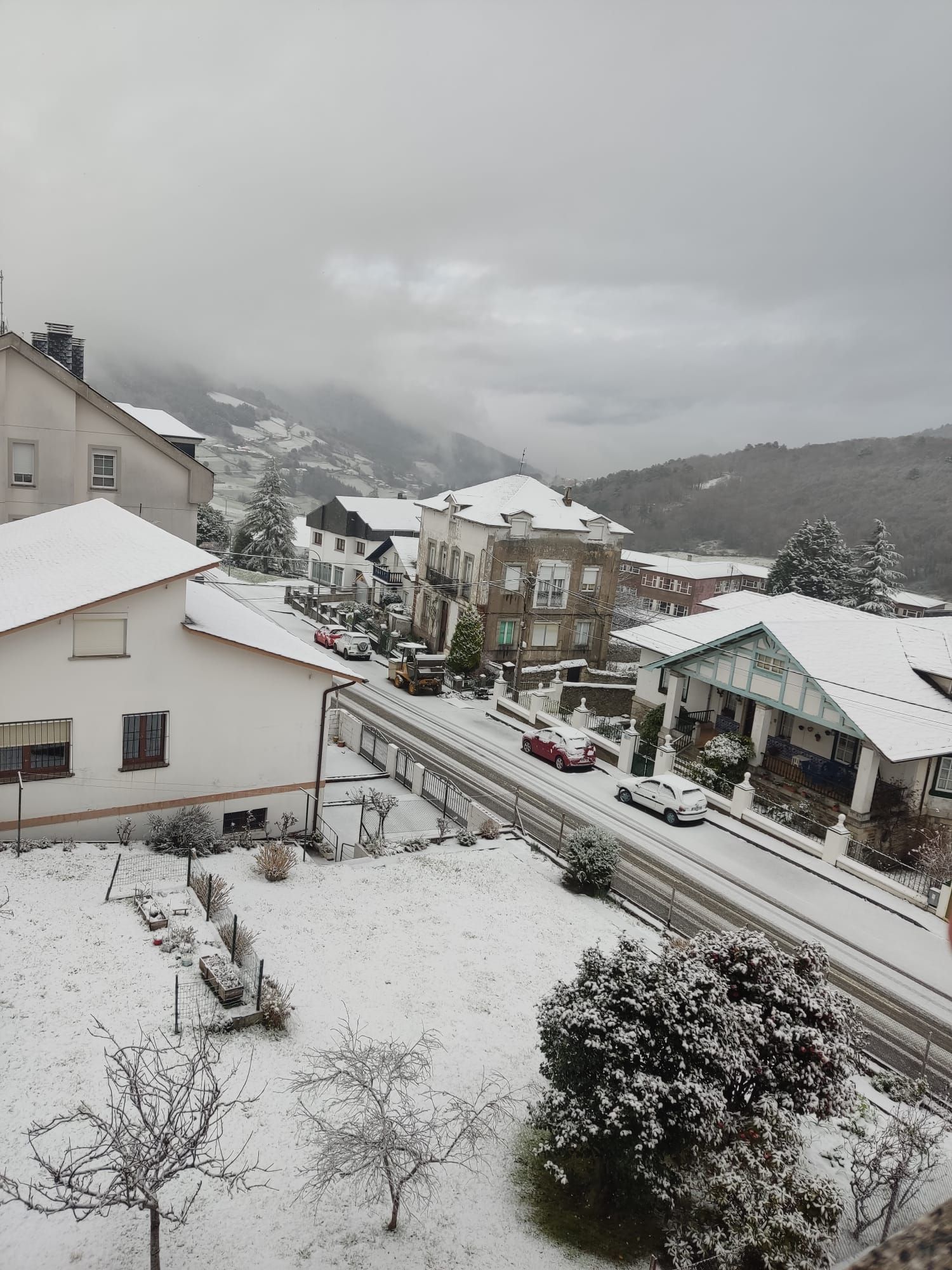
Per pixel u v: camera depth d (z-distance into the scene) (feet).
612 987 39.19
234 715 73.46
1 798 64.64
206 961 51.34
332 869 71.77
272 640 77.82
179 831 69.41
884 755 88.89
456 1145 42.32
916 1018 63.62
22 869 60.85
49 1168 30.58
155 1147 30.86
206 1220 36.19
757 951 44.93
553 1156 41.34
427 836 82.12
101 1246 34.40
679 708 124.06
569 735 115.03
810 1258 35.22
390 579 210.18
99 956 51.31
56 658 65.05
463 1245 37.04
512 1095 46.39
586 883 74.43
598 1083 37.99
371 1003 52.85
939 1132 44.57
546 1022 41.27
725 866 86.79
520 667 156.46
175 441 148.15
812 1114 43.96
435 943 61.46
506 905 69.56
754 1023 41.45
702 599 271.08
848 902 81.61
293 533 263.49
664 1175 37.01
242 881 65.98
